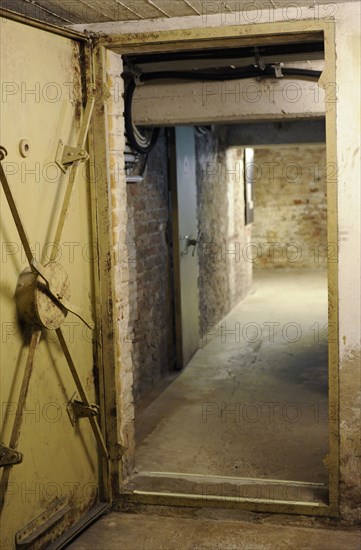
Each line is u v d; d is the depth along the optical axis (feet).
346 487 10.25
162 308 17.61
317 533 9.98
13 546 8.61
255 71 12.76
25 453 8.86
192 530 10.15
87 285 10.50
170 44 10.25
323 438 13.52
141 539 9.90
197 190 20.48
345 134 9.66
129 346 11.42
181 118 13.83
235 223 26.40
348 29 9.52
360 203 9.71
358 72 9.54
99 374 10.76
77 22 10.31
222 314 24.30
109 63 10.46
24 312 8.54
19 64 8.59
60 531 9.73
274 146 24.71
